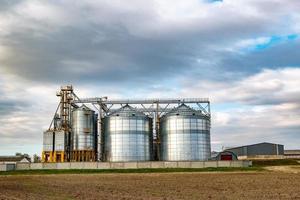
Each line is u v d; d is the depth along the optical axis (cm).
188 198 4269
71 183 6556
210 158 12262
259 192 4816
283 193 4691
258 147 19512
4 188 5722
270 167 10388
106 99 12825
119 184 6209
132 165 10150
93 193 4859
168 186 5744
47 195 4697
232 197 4334
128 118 12050
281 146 19775
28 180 7419
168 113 12381
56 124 12562
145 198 4284
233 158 12875
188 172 9175
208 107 12812
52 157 11938
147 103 12888
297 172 8738
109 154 11994
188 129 11956
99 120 12756
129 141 11956
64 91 12762
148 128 12412
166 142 12181
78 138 12325
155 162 10156
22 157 18938
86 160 12206
